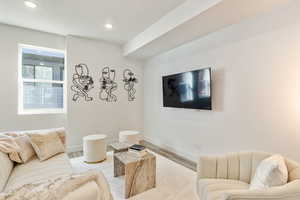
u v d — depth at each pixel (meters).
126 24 2.84
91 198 0.79
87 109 3.60
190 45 2.94
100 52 3.73
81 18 2.63
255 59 2.04
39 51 3.32
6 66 2.93
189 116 3.02
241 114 2.20
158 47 3.25
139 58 4.18
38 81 3.31
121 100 4.07
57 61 3.51
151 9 2.34
